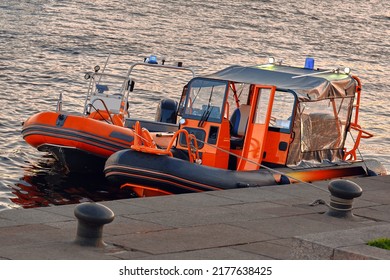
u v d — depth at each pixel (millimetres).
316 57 86562
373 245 19547
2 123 48688
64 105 56125
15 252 18984
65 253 19156
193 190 31688
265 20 112125
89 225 19812
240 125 35031
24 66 67250
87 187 36812
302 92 34406
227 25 103875
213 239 21281
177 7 116125
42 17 95875
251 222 23359
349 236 20031
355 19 122000
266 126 33750
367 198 27844
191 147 33875
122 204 24469
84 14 101438
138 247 20125
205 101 34094
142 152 32406
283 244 21234
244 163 33906
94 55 75438
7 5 103062
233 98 35688
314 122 35281
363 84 72500
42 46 77188
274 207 25484
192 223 22781
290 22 112250
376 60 86938
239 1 127875
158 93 61469
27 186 36500
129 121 40406
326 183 29984
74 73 66312
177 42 86875
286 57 85062
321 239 19641
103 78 43531
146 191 32219
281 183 33062
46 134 37906
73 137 37531
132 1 117000
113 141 37969
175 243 20672
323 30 107000
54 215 22562
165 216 23359
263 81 35156
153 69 70625
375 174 37562
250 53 85312
